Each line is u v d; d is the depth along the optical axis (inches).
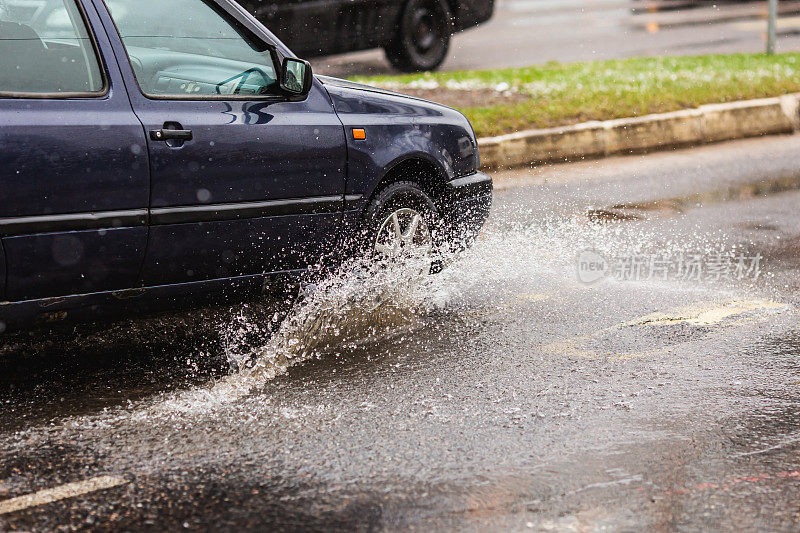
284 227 250.4
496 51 808.3
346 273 271.1
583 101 549.6
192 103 233.1
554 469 185.2
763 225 377.1
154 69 232.5
